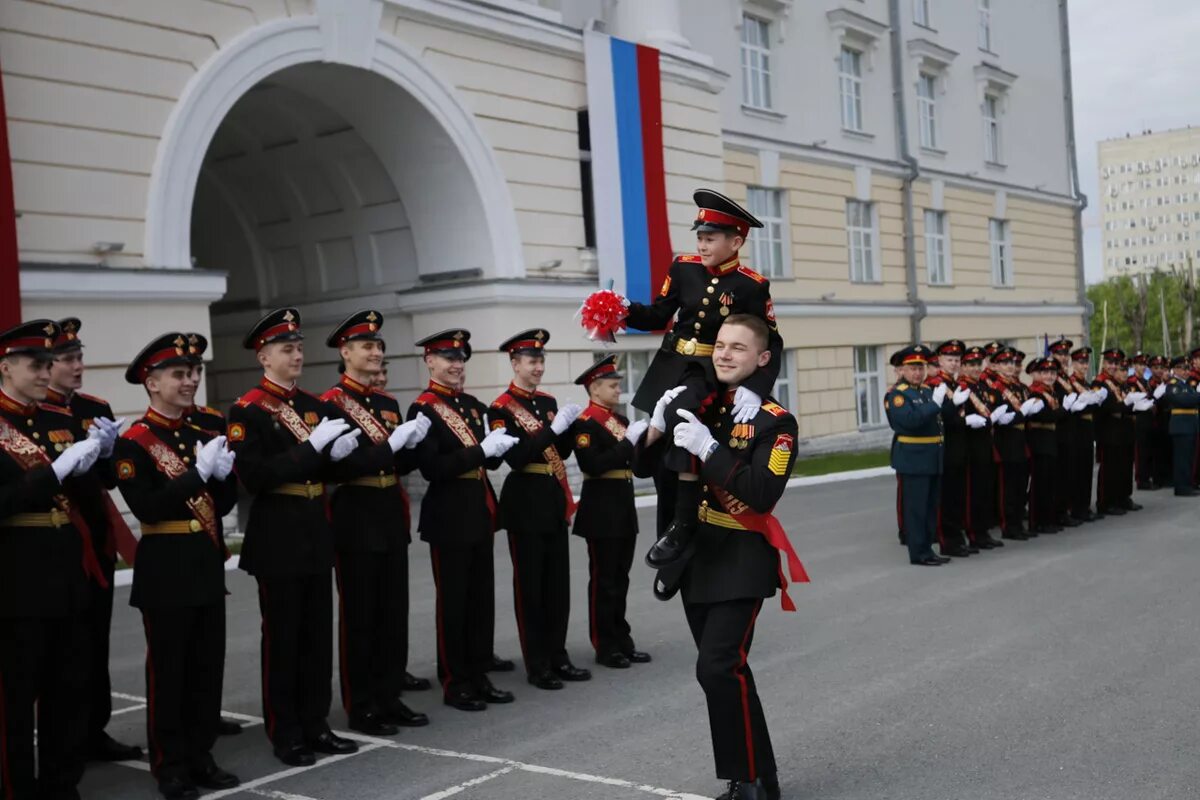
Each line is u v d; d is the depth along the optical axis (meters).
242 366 19.08
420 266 16.70
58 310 11.18
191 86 12.37
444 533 6.61
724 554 4.70
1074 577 9.80
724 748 4.66
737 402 4.59
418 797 5.16
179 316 12.21
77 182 11.44
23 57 11.03
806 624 8.35
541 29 16.52
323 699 5.88
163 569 5.33
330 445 5.77
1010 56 30.36
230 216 18.70
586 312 5.00
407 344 16.95
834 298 23.30
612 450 7.39
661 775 5.29
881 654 7.37
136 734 6.45
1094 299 73.81
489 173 15.91
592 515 7.41
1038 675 6.70
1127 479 14.10
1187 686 6.34
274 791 5.34
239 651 8.26
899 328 25.38
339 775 5.53
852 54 24.83
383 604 6.30
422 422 6.31
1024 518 12.87
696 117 19.05
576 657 7.81
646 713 6.34
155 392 5.49
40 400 5.84
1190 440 15.33
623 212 17.47
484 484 6.87
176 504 5.27
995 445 12.13
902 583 9.84
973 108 28.58
